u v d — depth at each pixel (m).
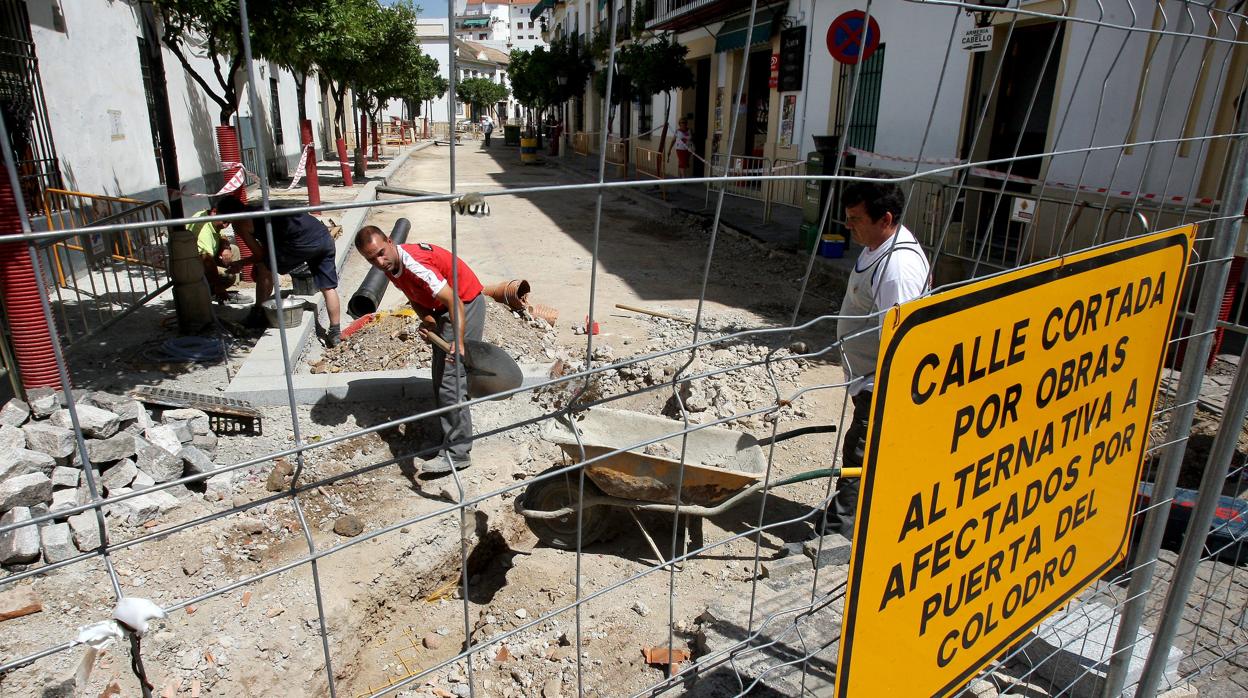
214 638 3.06
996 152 9.79
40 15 8.06
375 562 3.61
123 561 3.37
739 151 17.80
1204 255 2.83
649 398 5.70
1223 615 3.24
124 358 5.91
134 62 10.53
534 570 3.90
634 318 7.93
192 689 2.85
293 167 22.36
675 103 21.70
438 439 4.88
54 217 7.75
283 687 3.00
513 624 3.52
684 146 17.94
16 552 3.20
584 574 3.85
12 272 4.09
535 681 3.14
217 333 6.46
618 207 16.70
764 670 2.75
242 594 3.31
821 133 13.64
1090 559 2.33
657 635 3.32
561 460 4.73
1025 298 1.75
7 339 4.32
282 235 6.13
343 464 4.54
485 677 3.19
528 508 3.97
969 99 9.72
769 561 3.76
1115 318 2.05
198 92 13.69
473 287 4.44
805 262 10.34
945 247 7.74
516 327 6.64
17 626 2.93
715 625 3.07
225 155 8.49
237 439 4.79
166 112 6.40
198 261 6.32
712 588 3.63
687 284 9.58
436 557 3.76
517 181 22.22
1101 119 7.64
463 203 1.27
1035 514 2.05
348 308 6.29
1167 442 2.35
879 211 3.13
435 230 13.22
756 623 3.07
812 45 13.75
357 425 5.06
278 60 7.53
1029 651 2.85
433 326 4.36
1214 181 6.24
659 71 17.92
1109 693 2.53
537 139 31.23
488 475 4.48
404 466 4.55
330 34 7.63
